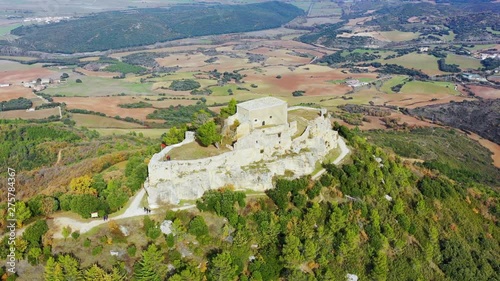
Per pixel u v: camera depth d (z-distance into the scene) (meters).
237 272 97.62
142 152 152.00
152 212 107.62
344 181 125.00
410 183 144.88
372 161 142.12
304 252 102.81
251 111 127.00
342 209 116.38
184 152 118.75
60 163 180.25
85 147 194.75
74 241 98.62
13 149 194.88
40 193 123.44
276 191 115.06
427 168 170.00
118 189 111.94
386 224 119.00
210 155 117.38
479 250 129.75
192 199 112.38
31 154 190.12
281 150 126.94
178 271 94.38
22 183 151.38
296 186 117.81
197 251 99.81
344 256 108.00
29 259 93.69
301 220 111.38
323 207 116.81
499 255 130.38
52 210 107.81
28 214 102.88
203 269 95.88
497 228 140.50
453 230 131.25
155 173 111.38
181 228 101.81
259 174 118.12
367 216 118.81
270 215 109.94
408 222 122.50
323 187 123.00
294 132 133.50
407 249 117.31
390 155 165.62
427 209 133.12
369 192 125.81
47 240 97.62
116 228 101.88
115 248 98.31
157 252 93.75
